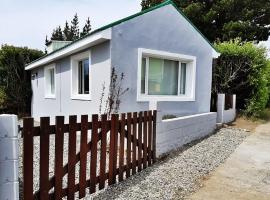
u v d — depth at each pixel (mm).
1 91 15320
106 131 4168
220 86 12422
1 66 15461
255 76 12148
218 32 20000
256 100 12453
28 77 15867
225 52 12172
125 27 7164
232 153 6852
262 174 5336
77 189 3662
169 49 8523
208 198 4137
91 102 7859
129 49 7312
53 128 3291
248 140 8406
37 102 14008
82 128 3695
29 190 3043
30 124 3021
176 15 8734
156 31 8055
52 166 5320
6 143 2699
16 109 15719
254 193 4398
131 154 4867
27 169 3016
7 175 2715
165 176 4906
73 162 3572
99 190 4148
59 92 10438
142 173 5008
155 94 8516
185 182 4695
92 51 7738
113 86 6980
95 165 3957
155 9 7945
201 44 9898
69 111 9477
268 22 20828
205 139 8250
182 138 7254
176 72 9320
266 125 11172
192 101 9586
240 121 11617
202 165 5691
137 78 7570
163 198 4000
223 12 19938
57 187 3367
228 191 4445
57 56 9672
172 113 8797
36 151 6441
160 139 6055
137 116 4973
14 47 15664
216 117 9914
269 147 7562
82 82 9062
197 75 9789
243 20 19797
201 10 19594
